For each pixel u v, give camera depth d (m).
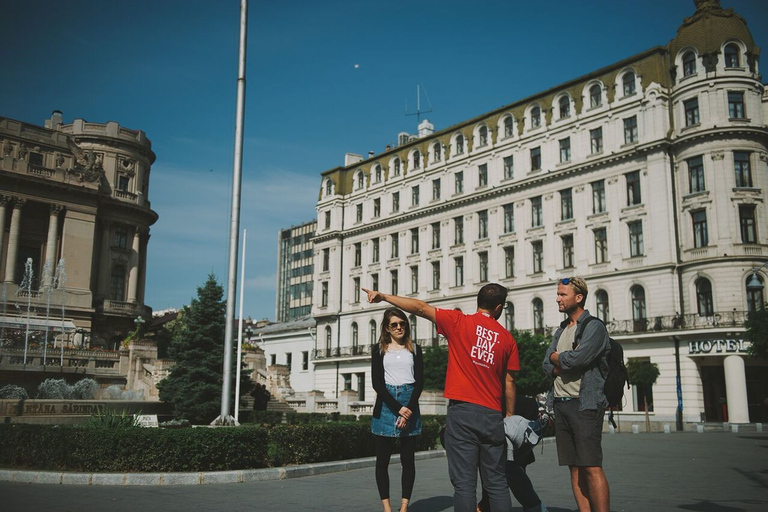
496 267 50.62
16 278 56.69
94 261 62.41
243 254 24.56
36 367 36.12
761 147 39.75
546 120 48.66
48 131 59.12
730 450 18.75
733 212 38.78
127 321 62.38
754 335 25.75
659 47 42.66
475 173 53.53
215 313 34.16
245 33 17.88
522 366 36.31
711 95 40.09
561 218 46.97
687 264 39.69
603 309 43.75
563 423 5.84
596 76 46.00
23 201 56.22
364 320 61.25
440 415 26.52
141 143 67.50
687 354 38.97
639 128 42.97
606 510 5.52
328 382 63.25
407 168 60.09
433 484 10.52
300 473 11.74
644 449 19.22
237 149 17.02
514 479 6.61
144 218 67.19
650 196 41.81
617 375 5.67
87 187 59.66
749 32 41.12
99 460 10.94
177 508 7.96
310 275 121.69
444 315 5.66
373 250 62.44
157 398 37.69
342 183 66.88
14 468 11.41
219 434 11.27
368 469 13.16
